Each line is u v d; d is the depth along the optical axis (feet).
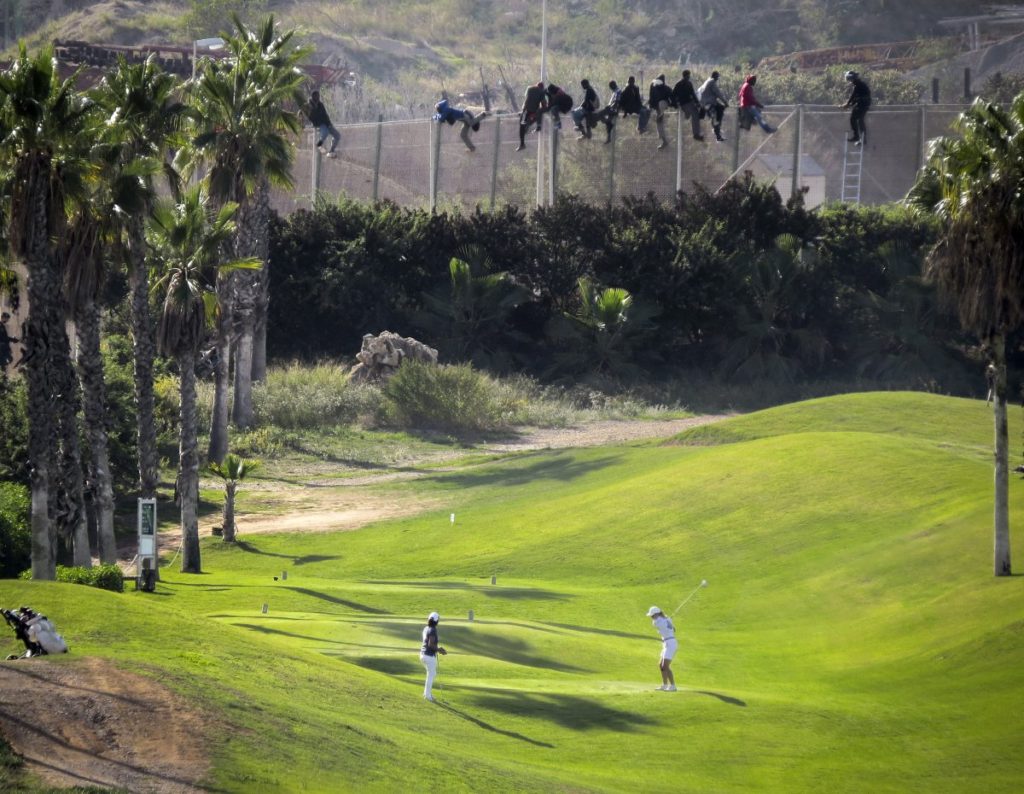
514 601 438.81
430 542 559.38
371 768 200.95
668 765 247.29
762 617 418.31
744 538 507.30
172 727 195.31
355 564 524.11
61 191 399.24
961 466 561.02
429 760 214.48
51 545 414.00
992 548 434.71
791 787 237.04
